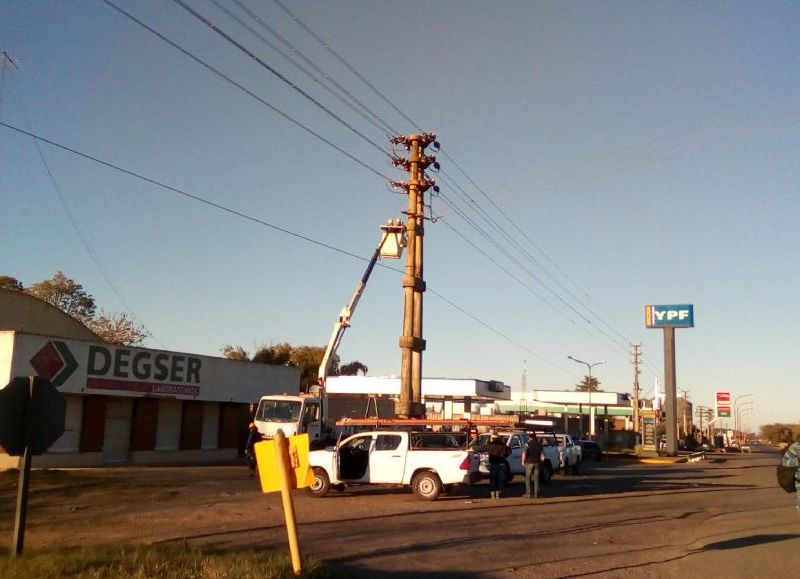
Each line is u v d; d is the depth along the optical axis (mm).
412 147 29641
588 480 29188
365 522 14719
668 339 63250
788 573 10891
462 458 18953
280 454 8852
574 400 76188
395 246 30031
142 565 8688
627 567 11125
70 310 63844
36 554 9617
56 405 9578
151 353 31125
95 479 22203
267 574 8453
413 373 27766
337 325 28891
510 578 10094
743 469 41844
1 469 25375
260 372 37781
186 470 27297
